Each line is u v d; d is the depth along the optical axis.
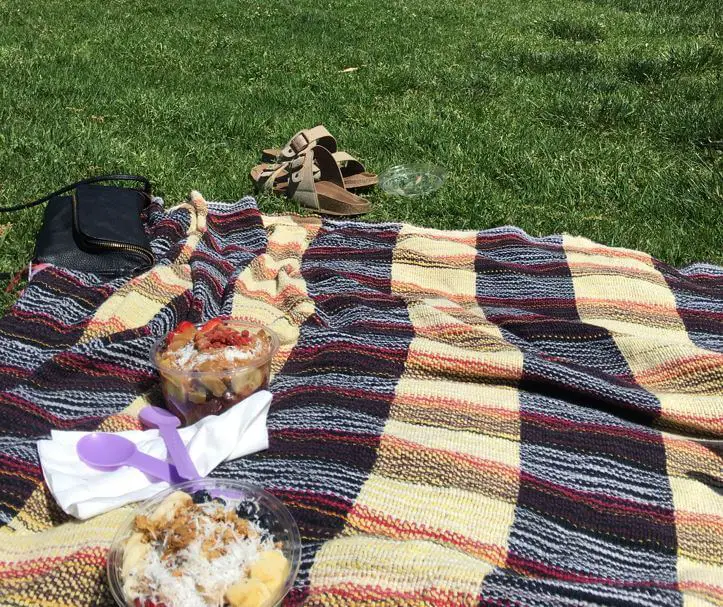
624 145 1.71
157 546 0.48
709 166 1.57
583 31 3.04
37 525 0.60
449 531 0.60
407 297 0.96
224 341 0.70
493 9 3.70
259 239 1.15
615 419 0.76
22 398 0.72
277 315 0.94
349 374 0.80
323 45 2.72
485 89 2.17
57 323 0.89
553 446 0.71
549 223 1.34
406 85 2.20
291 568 0.48
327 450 0.67
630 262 1.11
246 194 1.41
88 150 1.51
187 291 0.95
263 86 2.13
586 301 1.01
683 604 0.52
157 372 0.79
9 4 3.08
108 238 1.01
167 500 0.52
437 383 0.79
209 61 2.38
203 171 1.50
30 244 1.14
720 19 3.34
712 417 0.75
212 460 0.64
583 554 0.61
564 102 1.94
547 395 0.79
